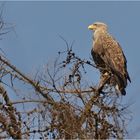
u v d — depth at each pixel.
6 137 12.31
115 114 11.68
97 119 11.78
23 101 12.92
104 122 11.63
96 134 11.49
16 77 13.64
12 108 12.72
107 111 11.88
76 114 12.09
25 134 12.11
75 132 11.42
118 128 11.33
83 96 12.80
